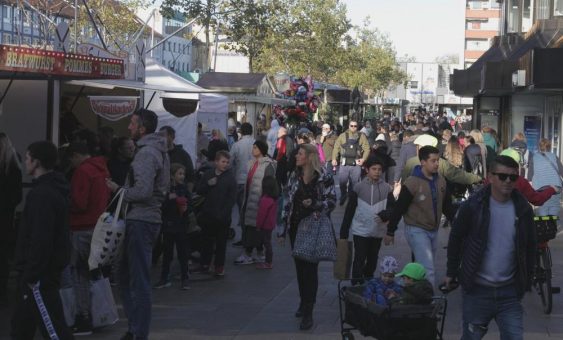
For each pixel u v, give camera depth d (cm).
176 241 1329
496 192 738
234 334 1043
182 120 2334
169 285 1356
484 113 4278
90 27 4528
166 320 1116
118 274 968
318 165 1073
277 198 1534
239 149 1800
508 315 740
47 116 1455
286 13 5981
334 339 1020
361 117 6869
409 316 793
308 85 3512
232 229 1877
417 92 11675
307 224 1064
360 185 1194
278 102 3897
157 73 2217
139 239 933
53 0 3144
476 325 750
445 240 1912
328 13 6919
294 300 1254
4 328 1045
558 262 1627
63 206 825
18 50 1127
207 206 1401
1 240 1166
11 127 1486
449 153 1817
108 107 1677
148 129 948
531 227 739
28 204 814
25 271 807
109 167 1249
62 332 827
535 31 3594
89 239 1005
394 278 847
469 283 740
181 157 1511
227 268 1531
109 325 1059
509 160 725
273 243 1842
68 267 985
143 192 916
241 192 1808
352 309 854
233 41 4994
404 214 1132
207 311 1176
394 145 3409
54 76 1357
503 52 3897
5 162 1148
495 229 735
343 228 1198
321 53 6888
